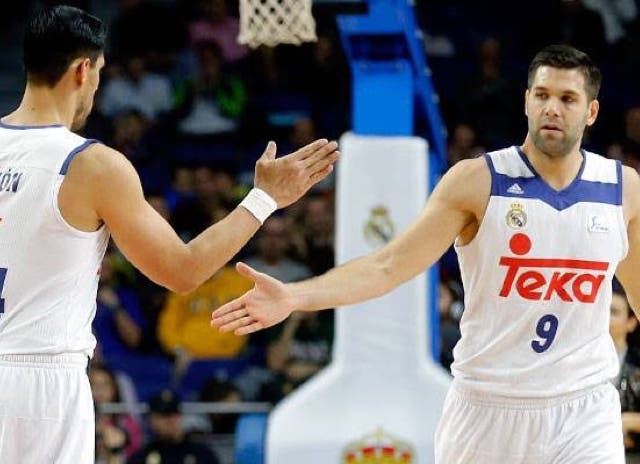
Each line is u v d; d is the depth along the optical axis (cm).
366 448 992
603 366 643
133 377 1532
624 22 1931
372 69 1024
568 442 632
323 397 1004
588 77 634
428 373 1004
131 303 1567
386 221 1014
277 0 912
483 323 641
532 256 631
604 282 638
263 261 1556
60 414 562
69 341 568
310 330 1448
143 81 1905
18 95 2070
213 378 1393
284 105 1872
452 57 1966
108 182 566
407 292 1008
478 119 1770
